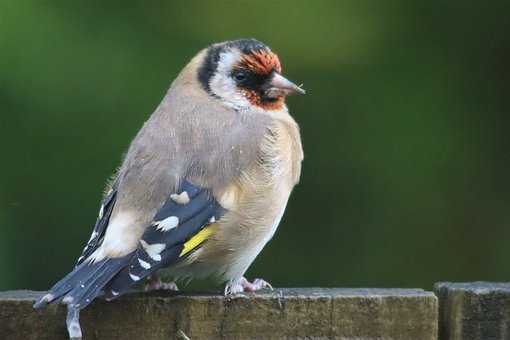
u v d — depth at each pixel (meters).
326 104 13.65
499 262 13.96
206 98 8.91
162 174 8.06
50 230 13.15
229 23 13.52
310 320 7.20
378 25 13.76
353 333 7.18
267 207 8.42
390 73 13.74
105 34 13.16
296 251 13.72
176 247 7.87
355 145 13.67
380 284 13.78
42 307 7.07
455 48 13.98
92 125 13.05
